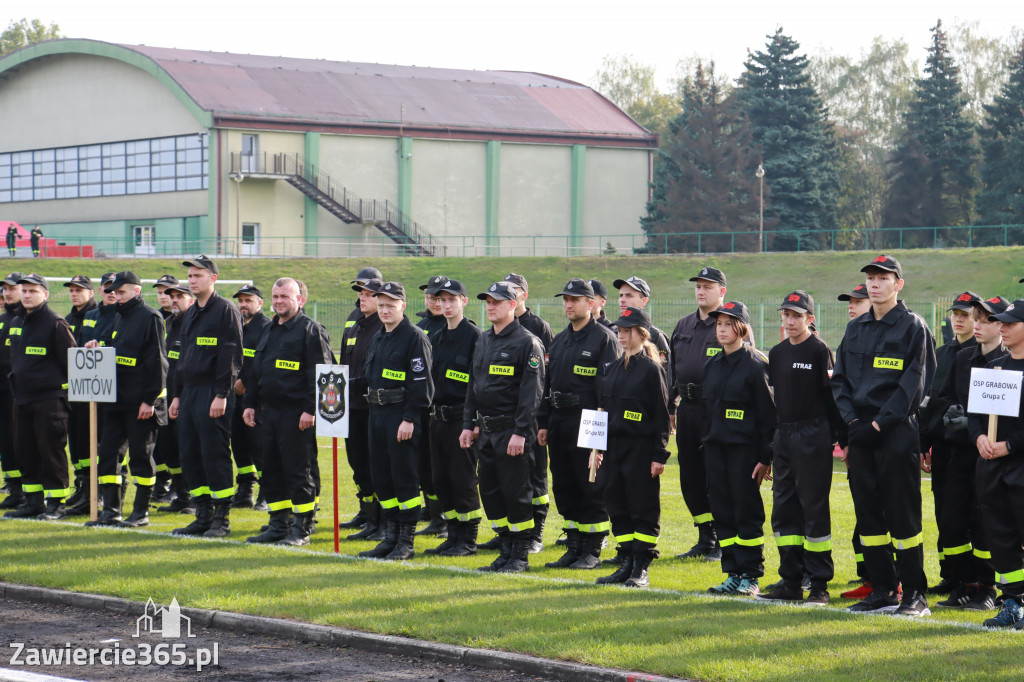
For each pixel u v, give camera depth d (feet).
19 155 218.38
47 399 41.81
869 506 27.94
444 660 24.40
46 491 42.14
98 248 206.90
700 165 221.05
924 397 27.48
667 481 52.49
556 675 23.13
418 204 205.05
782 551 29.40
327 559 33.68
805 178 220.23
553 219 217.15
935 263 167.02
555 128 215.72
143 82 198.80
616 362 31.73
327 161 197.16
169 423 43.37
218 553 34.37
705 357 34.01
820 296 161.27
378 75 217.36
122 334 40.01
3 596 30.42
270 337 37.42
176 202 194.80
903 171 238.27
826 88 317.63
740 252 198.90
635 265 179.73
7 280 43.09
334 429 34.86
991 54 303.07
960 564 29.45
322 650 25.32
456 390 35.60
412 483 34.99
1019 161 222.48
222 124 185.37
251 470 45.39
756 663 22.66
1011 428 27.07
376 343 35.70
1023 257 163.02
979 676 21.68
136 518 40.24
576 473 33.83
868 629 25.30
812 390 28.89
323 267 179.32
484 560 34.63
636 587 30.32
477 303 145.48
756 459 30.17
